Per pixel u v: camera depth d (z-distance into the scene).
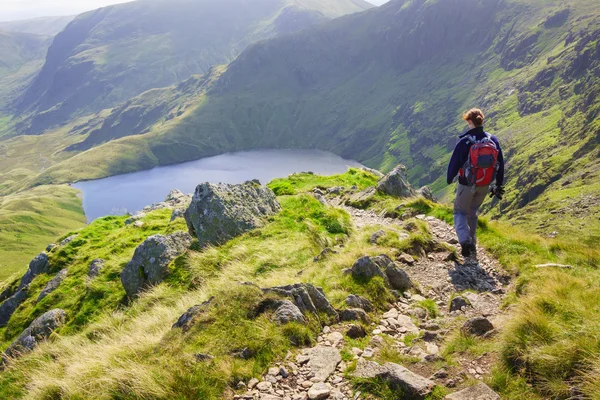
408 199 20.52
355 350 7.00
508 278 11.32
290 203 21.67
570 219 149.25
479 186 10.72
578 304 7.19
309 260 14.09
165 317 10.99
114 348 8.23
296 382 6.09
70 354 10.65
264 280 12.19
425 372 6.38
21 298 23.52
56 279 22.19
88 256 23.61
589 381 5.18
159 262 16.78
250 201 19.75
